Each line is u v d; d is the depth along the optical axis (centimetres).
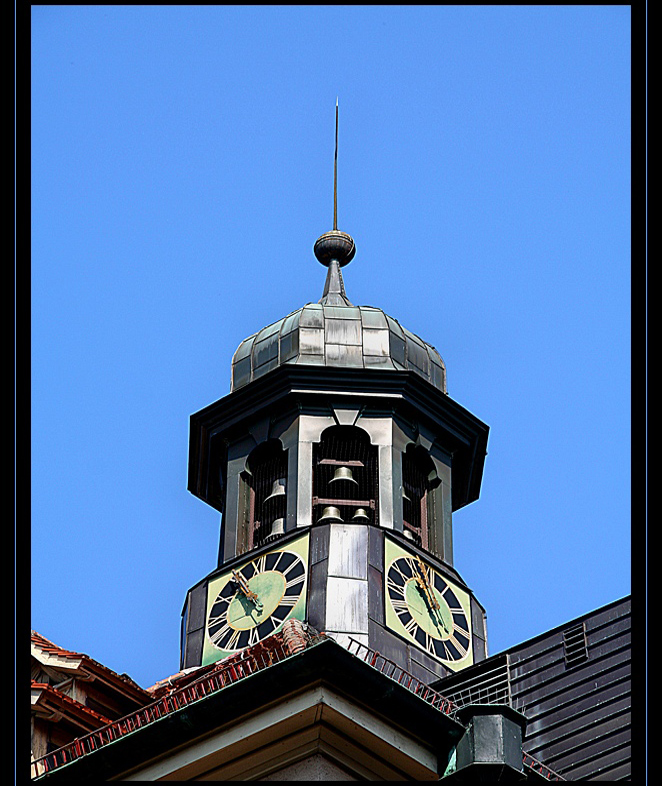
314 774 2408
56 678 2902
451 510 4553
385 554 4253
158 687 3231
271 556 4288
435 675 4091
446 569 4372
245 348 4775
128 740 2400
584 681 3216
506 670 3366
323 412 4528
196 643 4241
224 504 4578
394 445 4497
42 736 2755
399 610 4162
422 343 4812
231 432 4622
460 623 4269
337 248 5044
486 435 4706
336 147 5275
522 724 2459
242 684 2391
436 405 4628
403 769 2445
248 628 4191
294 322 4738
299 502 4362
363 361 4647
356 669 2402
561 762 3122
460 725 2441
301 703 2402
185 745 2409
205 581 4366
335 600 4119
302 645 2980
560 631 3331
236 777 2409
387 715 2436
